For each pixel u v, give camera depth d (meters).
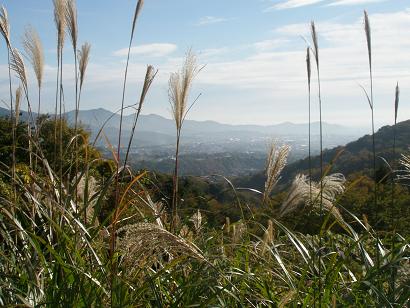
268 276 2.25
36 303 1.92
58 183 2.27
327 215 2.08
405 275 2.04
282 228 2.04
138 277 2.02
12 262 2.03
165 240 1.53
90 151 2.34
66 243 2.02
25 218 2.24
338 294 2.09
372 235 2.35
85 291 1.89
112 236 1.92
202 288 1.91
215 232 2.51
